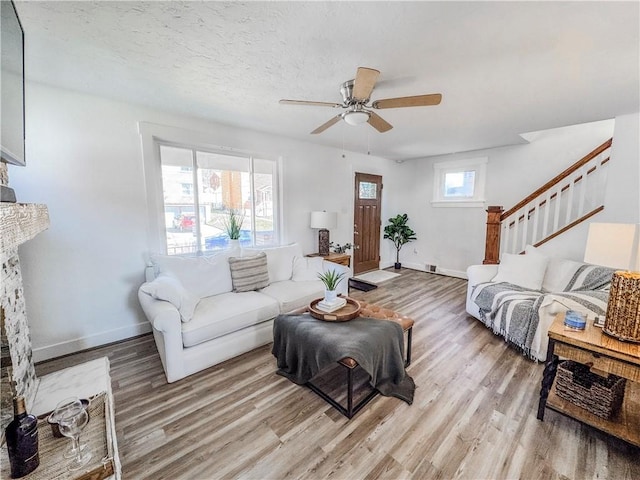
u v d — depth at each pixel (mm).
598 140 3770
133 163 2730
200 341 2246
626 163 2902
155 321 2041
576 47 1686
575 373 1714
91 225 2555
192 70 1998
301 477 1394
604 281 2605
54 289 2422
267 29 1527
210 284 2801
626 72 1994
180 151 3119
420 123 3213
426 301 3914
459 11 1372
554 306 2324
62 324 2479
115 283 2721
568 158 3984
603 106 2658
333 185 4715
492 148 4633
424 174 5609
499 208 3793
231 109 2797
